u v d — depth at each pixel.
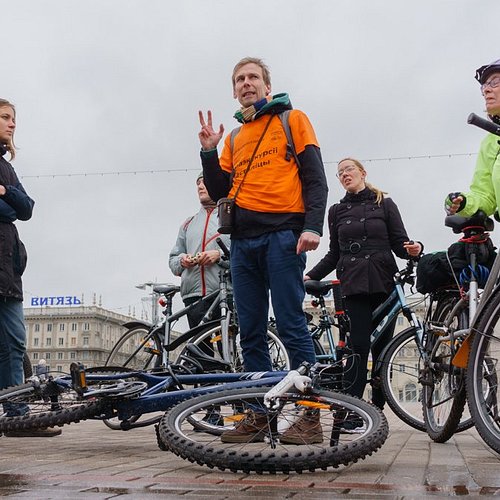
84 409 3.07
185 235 5.29
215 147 3.42
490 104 3.01
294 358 3.20
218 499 1.82
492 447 2.35
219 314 4.82
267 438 2.51
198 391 2.93
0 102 4.21
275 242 3.20
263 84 3.41
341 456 2.25
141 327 5.21
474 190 3.12
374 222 4.47
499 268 2.57
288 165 3.25
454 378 3.28
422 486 2.06
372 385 4.73
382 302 4.80
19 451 3.25
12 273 3.98
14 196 3.95
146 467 2.53
